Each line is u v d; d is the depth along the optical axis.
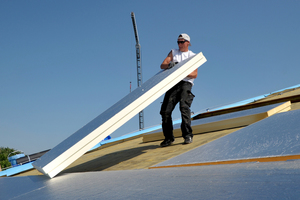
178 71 3.10
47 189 1.89
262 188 0.89
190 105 4.00
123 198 1.10
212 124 4.73
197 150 2.43
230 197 0.85
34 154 8.91
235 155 1.75
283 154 1.44
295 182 0.90
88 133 2.57
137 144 5.90
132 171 1.95
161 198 0.99
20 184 2.54
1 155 34.38
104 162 4.13
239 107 8.15
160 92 2.94
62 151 2.57
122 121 2.66
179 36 4.27
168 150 3.75
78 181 1.97
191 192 1.00
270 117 3.07
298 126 2.06
